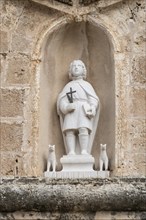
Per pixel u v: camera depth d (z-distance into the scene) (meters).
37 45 8.38
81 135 8.09
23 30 8.44
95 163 8.23
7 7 8.50
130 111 8.10
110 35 8.36
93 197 7.41
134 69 8.23
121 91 8.16
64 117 8.30
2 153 8.08
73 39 8.71
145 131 8.04
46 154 8.25
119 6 8.46
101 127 8.36
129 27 8.38
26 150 8.07
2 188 7.54
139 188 7.45
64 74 8.63
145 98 8.12
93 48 8.66
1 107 8.20
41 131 8.21
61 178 7.64
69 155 8.06
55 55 8.62
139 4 8.45
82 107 8.16
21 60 8.34
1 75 8.30
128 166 7.95
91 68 8.62
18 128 8.14
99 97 8.46
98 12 8.46
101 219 7.41
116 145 8.03
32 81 8.28
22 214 7.49
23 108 8.19
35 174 7.98
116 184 7.50
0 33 8.43
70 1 8.46
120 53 8.29
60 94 8.38
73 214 7.45
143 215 7.38
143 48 8.29
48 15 8.50
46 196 7.46
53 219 7.45
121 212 7.41
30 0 8.46
